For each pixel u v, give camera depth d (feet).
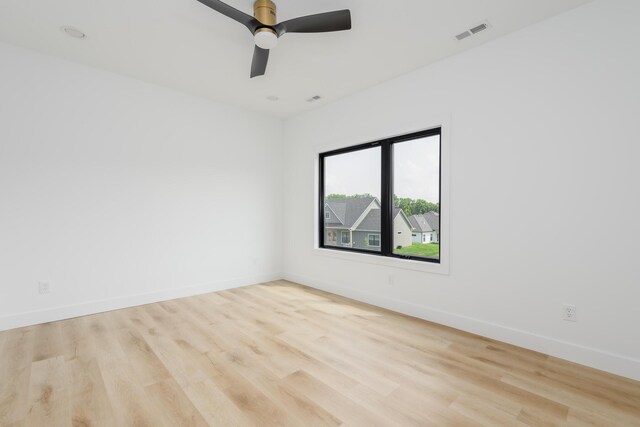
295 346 7.63
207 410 5.20
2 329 8.47
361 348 7.54
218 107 12.89
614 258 6.40
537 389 5.83
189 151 12.10
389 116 10.53
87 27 7.70
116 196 10.41
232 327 8.84
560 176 7.05
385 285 10.66
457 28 7.55
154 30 7.81
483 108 8.25
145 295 11.01
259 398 5.53
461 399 5.53
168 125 11.53
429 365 6.72
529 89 7.47
